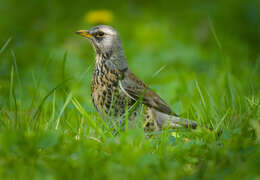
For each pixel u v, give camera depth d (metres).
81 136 8.07
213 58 18.23
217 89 12.59
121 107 10.05
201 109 9.98
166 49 19.02
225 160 6.87
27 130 8.18
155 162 6.93
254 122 7.66
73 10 23.69
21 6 24.27
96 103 10.27
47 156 7.08
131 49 18.75
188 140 8.46
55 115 9.90
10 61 17.25
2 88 12.46
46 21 22.61
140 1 24.81
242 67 16.41
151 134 8.77
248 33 22.50
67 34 20.78
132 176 6.63
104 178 6.58
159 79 15.66
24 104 10.91
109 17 21.20
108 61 10.46
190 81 13.98
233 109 9.62
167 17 23.03
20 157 6.98
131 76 10.51
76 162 6.98
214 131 8.48
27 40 20.75
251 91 10.58
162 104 10.37
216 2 24.66
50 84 14.82
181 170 6.95
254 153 6.88
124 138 7.71
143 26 20.77
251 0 24.28
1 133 7.62
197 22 22.80
